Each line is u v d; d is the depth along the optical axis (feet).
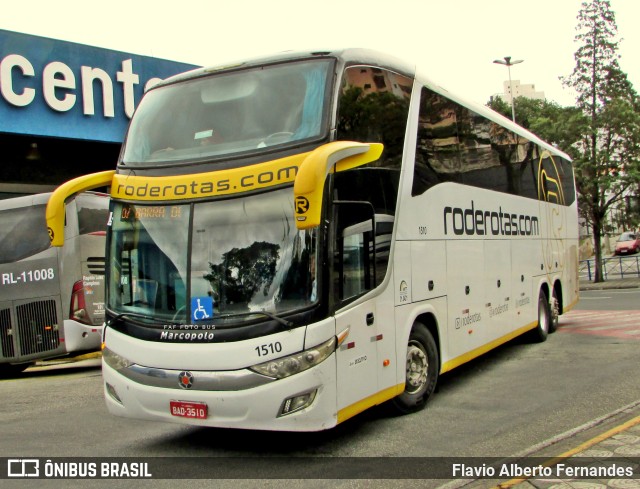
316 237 19.95
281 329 19.58
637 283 103.14
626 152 103.19
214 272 20.56
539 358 37.88
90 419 27.73
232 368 19.65
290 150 20.59
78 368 47.55
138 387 21.12
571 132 102.27
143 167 22.70
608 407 25.88
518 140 40.24
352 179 21.68
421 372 26.37
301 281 19.81
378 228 23.12
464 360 30.07
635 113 101.30
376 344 22.63
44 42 55.62
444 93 29.63
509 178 37.88
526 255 40.22
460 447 21.47
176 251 21.22
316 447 22.13
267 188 20.40
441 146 28.78
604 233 109.60
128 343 21.50
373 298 22.56
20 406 31.81
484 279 32.89
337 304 20.45
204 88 23.21
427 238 26.81
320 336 19.69
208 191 21.08
